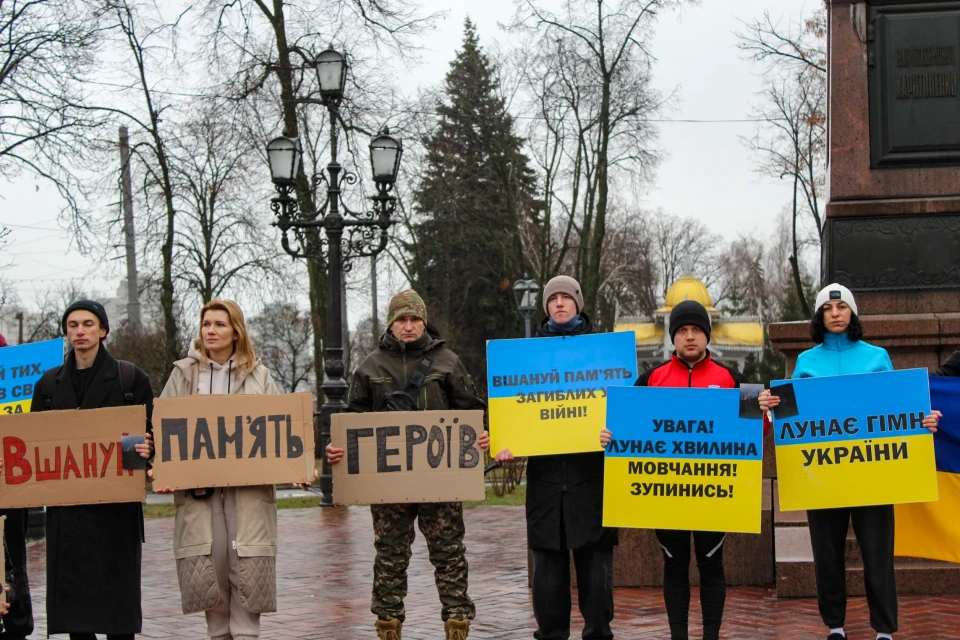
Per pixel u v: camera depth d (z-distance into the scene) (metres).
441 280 48.00
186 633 7.14
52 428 5.77
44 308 54.16
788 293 61.50
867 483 5.82
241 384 5.88
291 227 17.52
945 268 8.45
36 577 9.88
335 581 9.28
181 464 5.60
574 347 6.04
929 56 8.73
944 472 6.43
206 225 30.72
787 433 5.89
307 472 5.65
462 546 6.11
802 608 7.19
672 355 6.05
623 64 32.25
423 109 32.94
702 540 5.71
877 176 8.69
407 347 6.16
